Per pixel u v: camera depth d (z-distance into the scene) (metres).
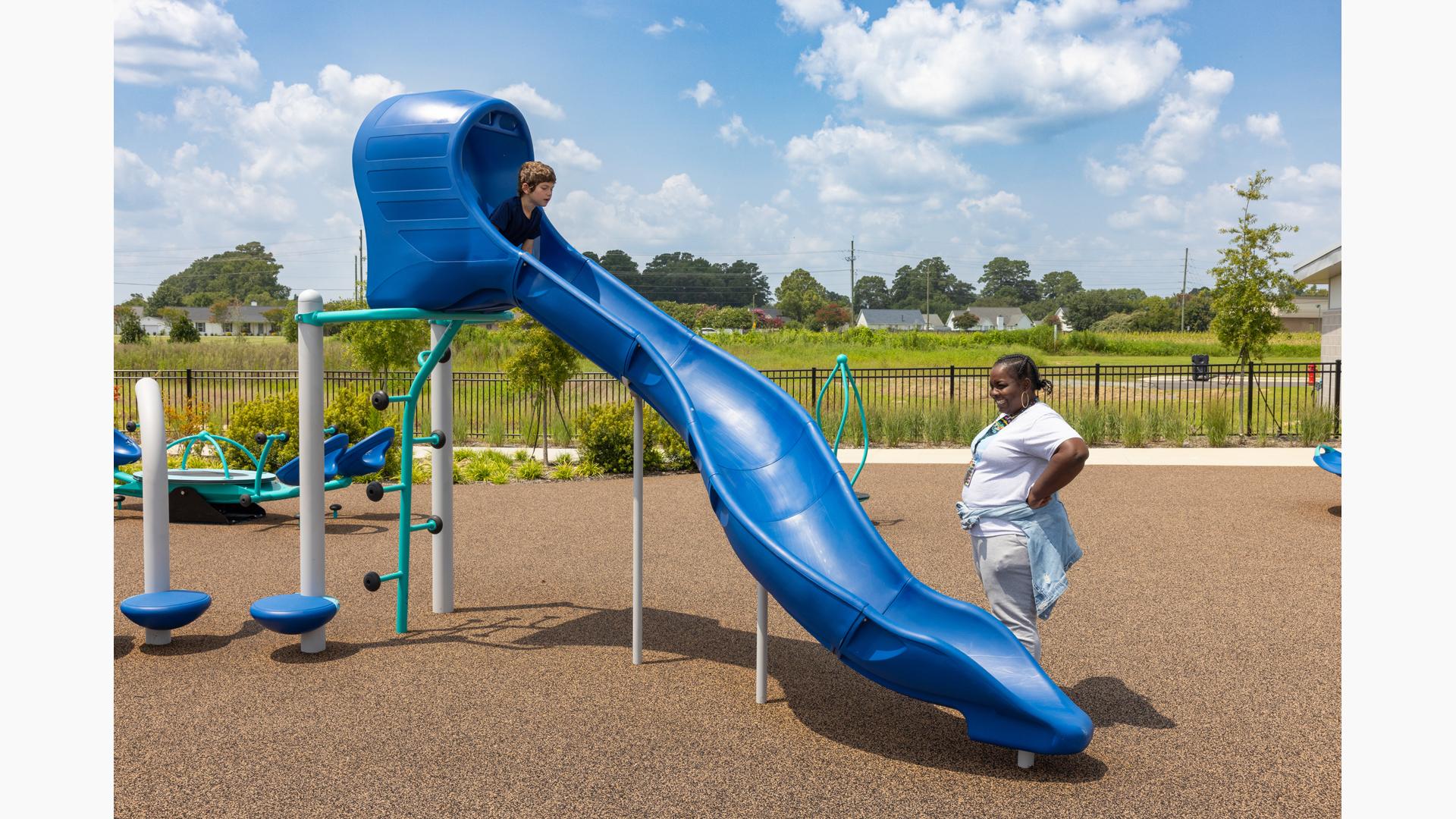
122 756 4.08
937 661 3.93
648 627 6.12
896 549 8.44
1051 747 3.87
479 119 5.57
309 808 3.63
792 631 6.09
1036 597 4.27
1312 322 76.94
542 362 13.49
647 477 12.93
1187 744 4.27
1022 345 54.56
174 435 14.88
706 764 4.05
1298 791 3.80
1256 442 16.53
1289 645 5.71
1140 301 130.88
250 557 8.09
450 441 6.45
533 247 6.24
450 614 6.43
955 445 16.53
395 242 5.50
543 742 4.27
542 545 8.60
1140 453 15.16
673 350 5.77
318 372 5.62
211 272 140.88
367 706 4.71
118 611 6.39
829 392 22.06
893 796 3.76
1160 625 6.12
